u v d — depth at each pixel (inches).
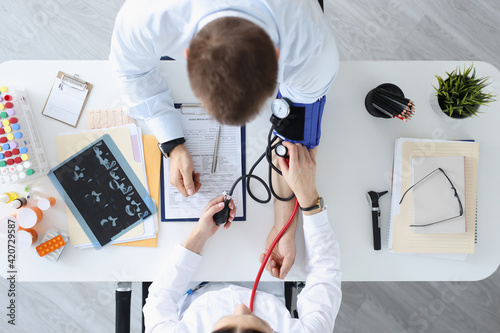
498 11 72.2
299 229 42.6
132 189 42.3
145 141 42.7
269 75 20.9
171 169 41.3
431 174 41.6
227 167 42.6
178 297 40.6
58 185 42.3
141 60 33.6
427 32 71.9
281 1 24.6
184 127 42.4
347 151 42.8
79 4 71.1
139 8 27.0
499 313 70.0
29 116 41.6
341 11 71.6
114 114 42.7
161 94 39.4
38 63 42.6
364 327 69.6
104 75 42.8
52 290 69.8
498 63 71.7
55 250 41.3
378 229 41.5
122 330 41.9
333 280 39.2
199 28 24.3
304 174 38.4
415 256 42.2
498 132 42.8
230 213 40.3
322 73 32.0
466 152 41.7
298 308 39.6
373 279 42.2
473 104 39.5
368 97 41.3
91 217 42.0
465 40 72.0
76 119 42.6
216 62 19.8
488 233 42.4
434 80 42.7
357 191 42.6
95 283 69.9
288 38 26.5
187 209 42.3
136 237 41.8
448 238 41.4
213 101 21.2
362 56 71.4
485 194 42.5
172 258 39.9
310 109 37.8
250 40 20.1
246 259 41.8
